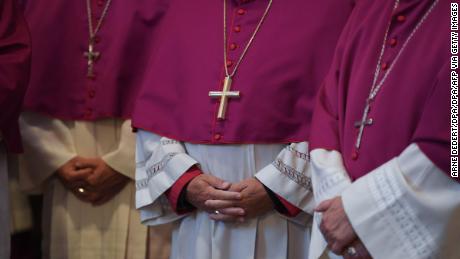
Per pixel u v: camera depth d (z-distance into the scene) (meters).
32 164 13.63
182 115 11.56
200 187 10.85
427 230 8.12
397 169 8.28
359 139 9.16
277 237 10.95
